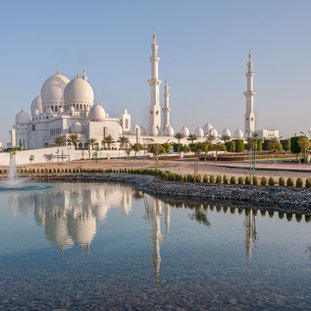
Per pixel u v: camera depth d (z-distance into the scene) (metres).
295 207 47.38
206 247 29.69
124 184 87.56
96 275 22.94
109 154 175.75
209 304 18.50
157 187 68.94
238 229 36.25
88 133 193.62
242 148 151.62
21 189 76.75
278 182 59.25
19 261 26.20
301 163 102.56
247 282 21.50
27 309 18.09
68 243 31.58
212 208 48.88
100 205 53.78
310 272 23.23
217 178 63.38
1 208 51.56
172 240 32.22
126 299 19.16
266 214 43.72
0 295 19.86
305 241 31.20
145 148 164.38
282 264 24.92
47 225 39.72
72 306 18.38
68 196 64.69
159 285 21.11
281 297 19.31
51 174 105.31
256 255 27.20
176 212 46.81
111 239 32.91
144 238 33.16
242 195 54.41
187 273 23.19
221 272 23.34
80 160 157.00
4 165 144.75
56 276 22.83
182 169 100.06
